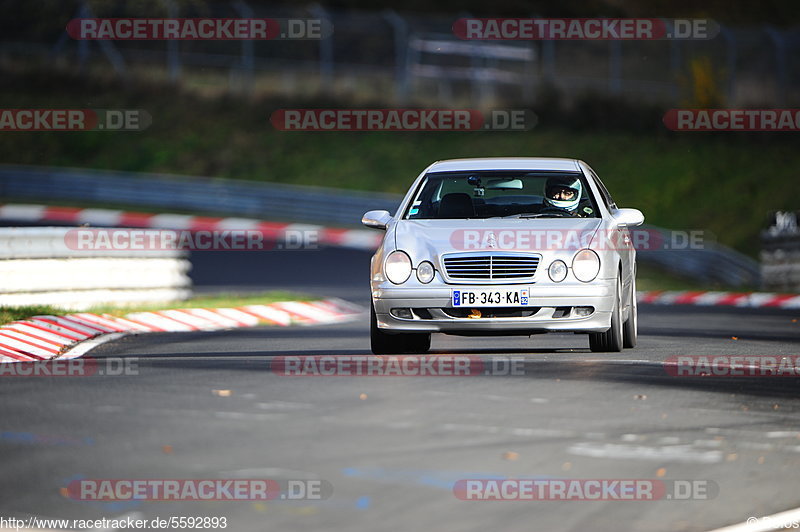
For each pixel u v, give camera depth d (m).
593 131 143.38
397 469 21.30
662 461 22.61
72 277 58.69
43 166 142.88
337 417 26.66
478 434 24.81
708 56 153.62
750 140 137.62
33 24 162.62
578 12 185.88
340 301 71.88
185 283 69.00
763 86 142.12
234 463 21.62
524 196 42.81
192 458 22.02
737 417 27.92
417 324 39.09
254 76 157.62
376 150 144.00
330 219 123.56
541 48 161.12
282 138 146.88
